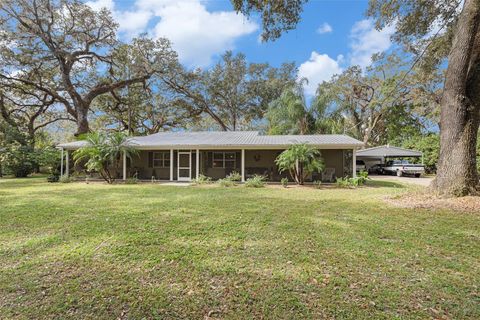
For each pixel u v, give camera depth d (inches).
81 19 785.6
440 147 319.3
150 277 121.9
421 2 369.1
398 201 311.3
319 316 93.2
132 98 1013.2
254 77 1162.6
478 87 295.4
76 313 95.1
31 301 102.2
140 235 182.1
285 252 150.9
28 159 745.6
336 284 115.0
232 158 647.8
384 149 874.8
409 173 781.9
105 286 113.7
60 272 126.9
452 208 261.7
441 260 139.9
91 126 1195.3
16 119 951.0
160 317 93.4
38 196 368.2
